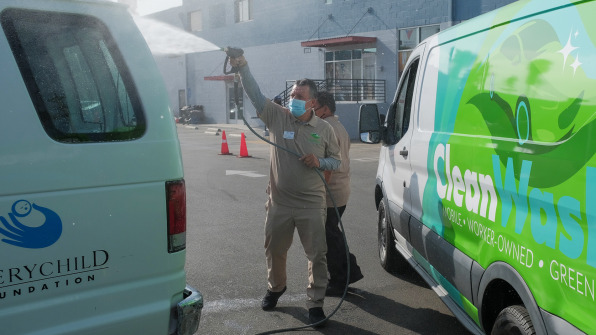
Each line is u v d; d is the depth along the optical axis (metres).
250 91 4.46
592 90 2.44
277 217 4.58
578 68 2.56
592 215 2.35
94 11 2.93
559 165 2.59
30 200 2.61
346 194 5.16
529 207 2.86
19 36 2.70
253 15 32.34
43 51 2.75
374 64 26.39
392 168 5.54
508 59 3.21
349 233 7.65
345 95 27.30
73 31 2.86
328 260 5.23
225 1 34.00
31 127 2.63
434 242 4.24
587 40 2.54
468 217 3.60
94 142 2.80
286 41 30.53
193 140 24.08
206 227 7.95
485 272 3.32
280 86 31.28
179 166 3.09
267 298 4.91
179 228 3.08
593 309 2.34
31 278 2.63
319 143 4.45
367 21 26.39
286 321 4.72
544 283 2.69
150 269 2.98
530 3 3.08
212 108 36.78
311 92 4.38
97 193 2.80
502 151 3.14
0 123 2.57
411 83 5.20
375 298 5.25
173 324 3.11
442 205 4.08
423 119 4.62
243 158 16.62
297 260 6.39
